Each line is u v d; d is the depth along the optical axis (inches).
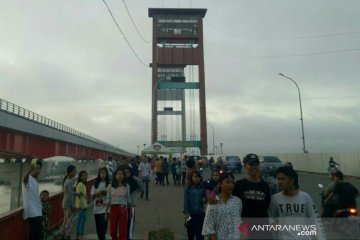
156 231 407.5
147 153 1469.0
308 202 184.2
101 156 3125.0
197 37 4074.8
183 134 4188.0
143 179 717.3
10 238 285.7
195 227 290.2
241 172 1605.6
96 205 352.2
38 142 1654.8
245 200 191.0
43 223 327.6
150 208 607.8
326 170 1509.6
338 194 306.8
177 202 683.4
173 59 3973.9
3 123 1216.2
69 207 377.7
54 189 1360.7
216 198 200.1
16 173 1563.7
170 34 4067.4
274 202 187.0
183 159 1061.8
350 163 1350.9
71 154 2166.6
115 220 319.6
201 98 3917.3
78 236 376.8
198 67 3991.1
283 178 184.9
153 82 3890.3
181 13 4111.7
